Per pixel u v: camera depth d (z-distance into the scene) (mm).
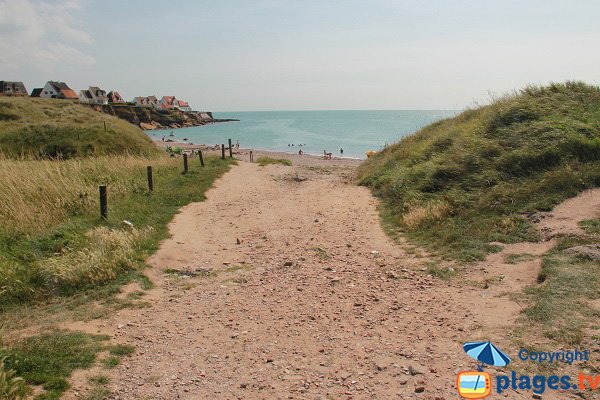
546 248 8109
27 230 10156
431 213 11312
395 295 7320
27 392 4688
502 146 13320
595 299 5844
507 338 5352
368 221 12602
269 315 6926
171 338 6285
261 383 4977
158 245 10500
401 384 4727
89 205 12688
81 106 47719
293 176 23297
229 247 10883
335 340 5934
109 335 6332
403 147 21188
